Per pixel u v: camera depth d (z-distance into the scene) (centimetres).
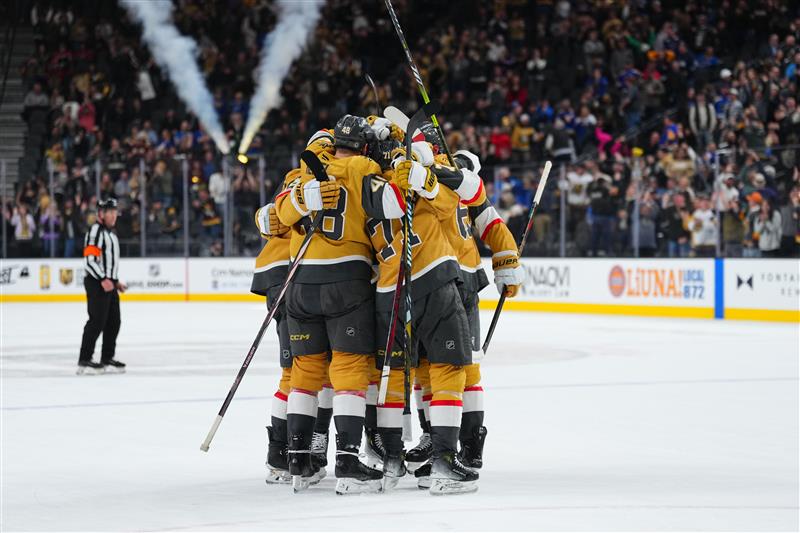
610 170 2666
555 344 1875
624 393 1245
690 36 3359
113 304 1488
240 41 3866
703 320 2423
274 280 807
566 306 2747
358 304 732
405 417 712
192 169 3256
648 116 3144
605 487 743
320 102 3712
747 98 2858
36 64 3875
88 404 1186
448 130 3419
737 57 3256
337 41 3856
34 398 1237
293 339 746
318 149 762
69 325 2395
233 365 1574
